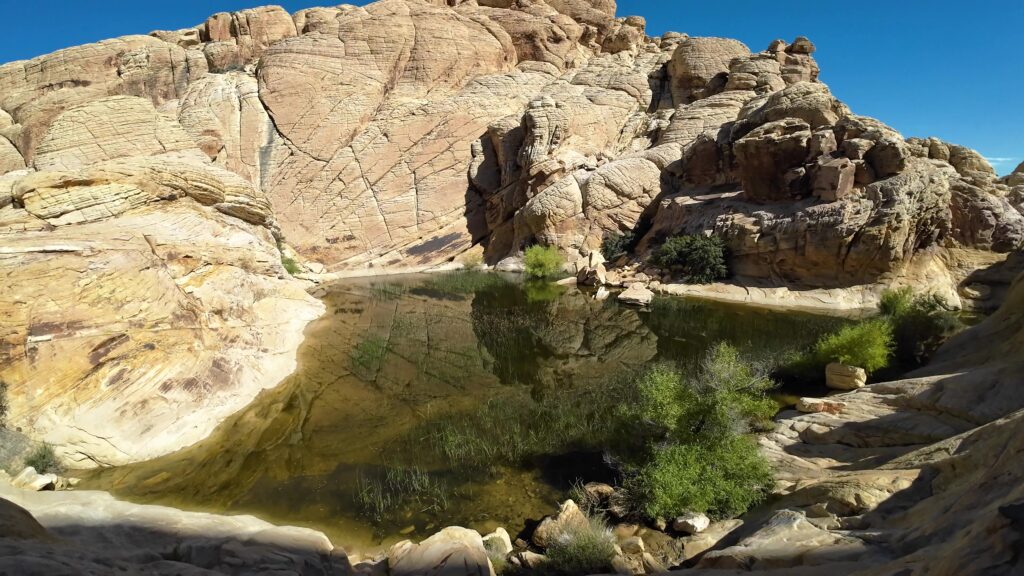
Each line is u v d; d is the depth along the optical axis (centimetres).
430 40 4422
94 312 1020
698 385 883
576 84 4453
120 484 827
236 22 4466
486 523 729
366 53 4312
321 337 1786
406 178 4078
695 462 749
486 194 4169
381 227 3956
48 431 870
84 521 563
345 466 894
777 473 786
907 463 651
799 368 1298
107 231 1317
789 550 466
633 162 3516
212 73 4291
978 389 798
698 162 3306
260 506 769
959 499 404
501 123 4097
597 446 946
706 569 503
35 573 279
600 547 614
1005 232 2489
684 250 2730
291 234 3850
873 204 2269
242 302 1608
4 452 805
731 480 729
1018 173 3341
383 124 4131
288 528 625
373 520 735
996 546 220
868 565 368
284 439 1003
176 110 3978
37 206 1403
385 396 1241
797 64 3931
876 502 533
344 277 3559
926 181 2284
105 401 942
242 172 3909
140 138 2239
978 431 597
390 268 3800
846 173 2358
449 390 1284
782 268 2497
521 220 3678
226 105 4009
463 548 583
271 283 1983
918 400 866
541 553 653
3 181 1463
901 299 1911
